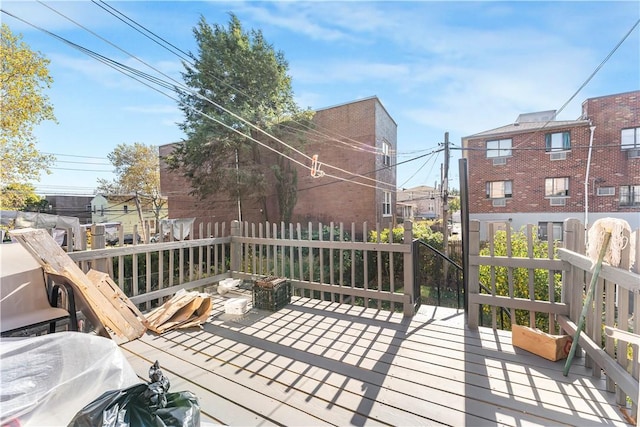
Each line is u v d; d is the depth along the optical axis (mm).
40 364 1173
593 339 1917
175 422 926
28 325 2072
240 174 10844
